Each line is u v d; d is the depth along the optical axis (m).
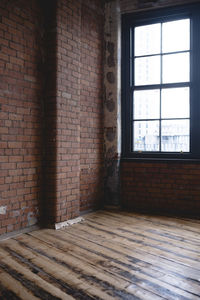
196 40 3.81
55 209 3.14
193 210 3.78
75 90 3.46
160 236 2.86
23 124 2.96
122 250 2.45
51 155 3.17
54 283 1.85
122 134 4.24
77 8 3.48
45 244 2.59
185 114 3.90
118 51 4.12
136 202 4.12
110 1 4.13
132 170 4.14
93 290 1.77
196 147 3.82
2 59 2.72
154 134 4.11
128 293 1.73
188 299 1.67
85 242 2.66
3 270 2.04
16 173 2.88
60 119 3.20
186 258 2.29
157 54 4.05
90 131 3.92
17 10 2.88
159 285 1.83
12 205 2.83
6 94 2.77
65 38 3.28
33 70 3.08
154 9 4.00
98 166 4.10
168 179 3.92
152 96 4.10
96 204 4.05
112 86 4.14
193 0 3.73
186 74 3.89
